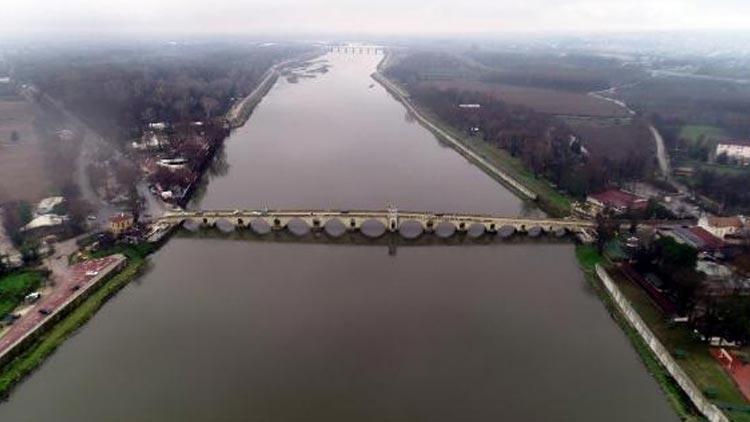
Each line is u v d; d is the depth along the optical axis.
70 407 177.25
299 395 181.50
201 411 174.75
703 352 198.50
